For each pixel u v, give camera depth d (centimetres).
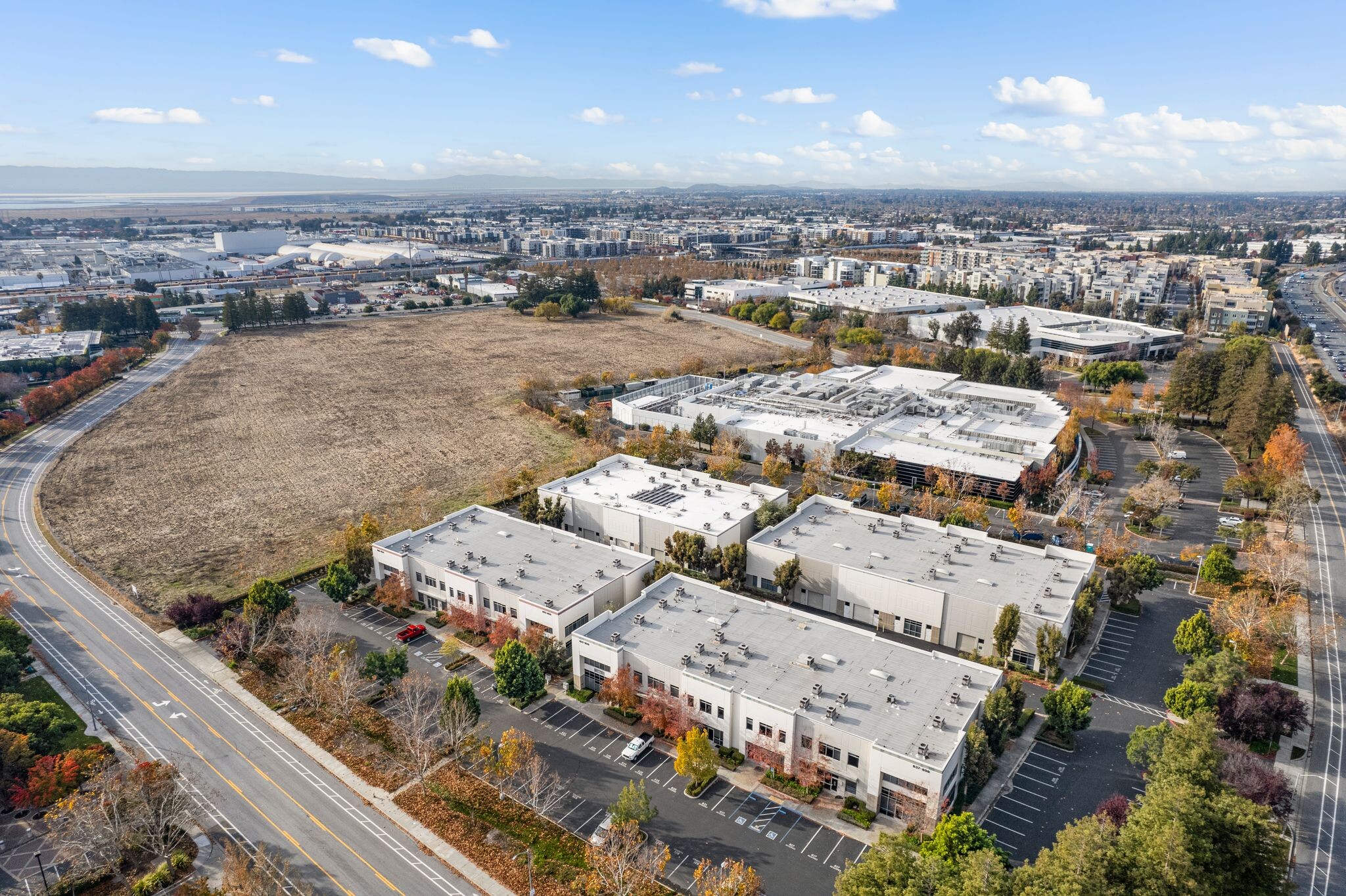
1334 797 10900
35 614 16025
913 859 8594
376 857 10031
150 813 9862
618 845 9744
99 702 13150
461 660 14312
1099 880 8019
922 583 14875
